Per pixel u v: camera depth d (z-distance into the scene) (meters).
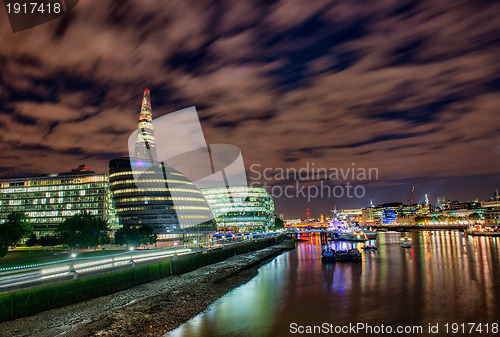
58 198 192.00
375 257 103.62
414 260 93.56
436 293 51.84
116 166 158.62
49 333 35.22
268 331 36.47
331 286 59.66
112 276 52.25
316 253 126.56
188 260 78.00
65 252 106.88
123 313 42.47
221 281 66.19
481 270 73.25
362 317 40.94
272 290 57.16
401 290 54.59
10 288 38.09
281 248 147.12
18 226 74.12
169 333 35.94
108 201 187.88
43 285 41.34
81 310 42.81
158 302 48.00
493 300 47.25
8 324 36.69
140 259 65.19
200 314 42.78
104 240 112.25
